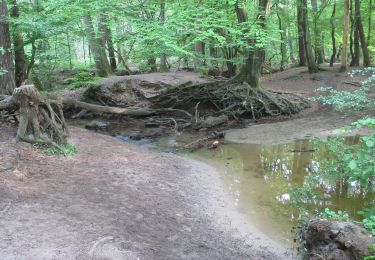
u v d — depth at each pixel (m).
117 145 10.95
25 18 12.16
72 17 13.08
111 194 7.19
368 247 4.09
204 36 12.41
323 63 27.67
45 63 21.09
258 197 8.16
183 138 13.78
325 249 4.48
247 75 17.25
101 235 5.62
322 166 9.06
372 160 5.00
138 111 15.61
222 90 16.97
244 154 11.47
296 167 10.02
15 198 6.41
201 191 8.31
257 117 16.31
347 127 5.18
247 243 6.25
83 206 6.50
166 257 5.41
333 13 24.55
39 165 8.02
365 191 7.93
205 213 7.19
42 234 5.45
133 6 13.81
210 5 14.48
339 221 4.63
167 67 26.61
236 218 7.16
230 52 21.86
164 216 6.69
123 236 5.70
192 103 17.06
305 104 17.12
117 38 15.44
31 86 9.07
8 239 5.21
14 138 8.94
